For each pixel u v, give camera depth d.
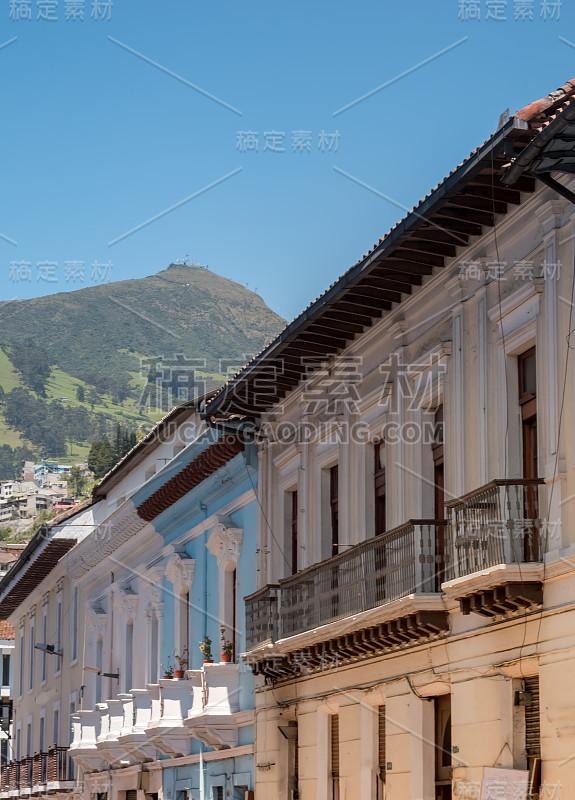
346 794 21.62
